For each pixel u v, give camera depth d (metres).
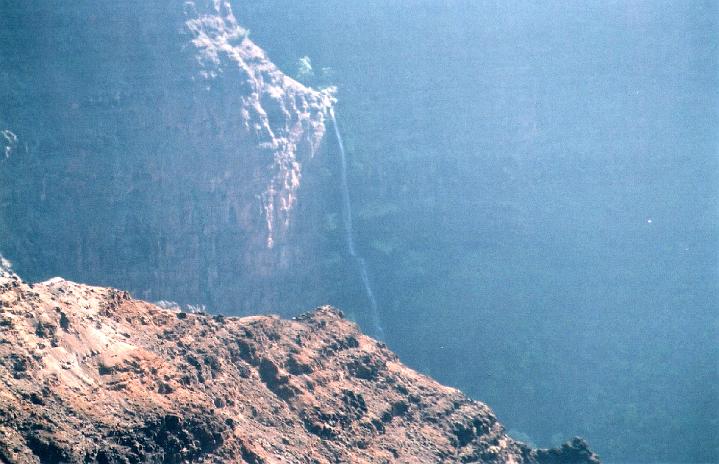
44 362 74.50
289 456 84.25
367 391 97.75
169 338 85.56
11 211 169.38
